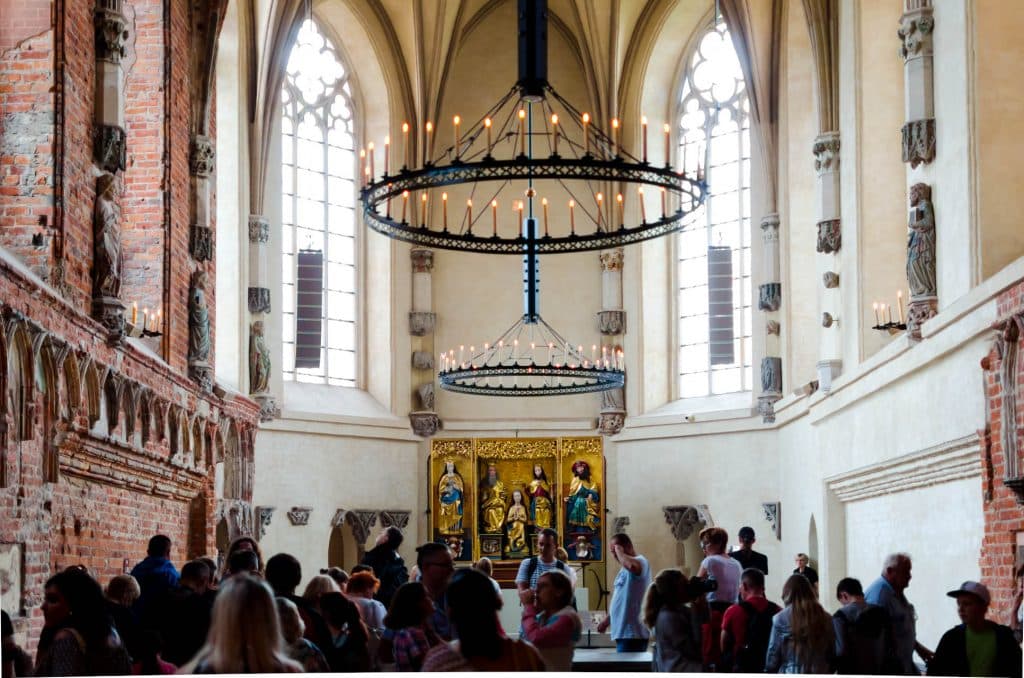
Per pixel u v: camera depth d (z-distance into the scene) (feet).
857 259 87.35
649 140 125.08
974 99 64.39
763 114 111.04
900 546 77.97
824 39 93.45
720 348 120.57
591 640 76.07
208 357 85.25
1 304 48.78
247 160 107.14
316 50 121.19
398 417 122.72
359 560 119.03
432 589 41.47
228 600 23.84
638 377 123.24
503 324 126.41
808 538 99.86
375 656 43.19
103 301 63.77
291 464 112.57
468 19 127.85
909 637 44.37
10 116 59.93
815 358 107.45
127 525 69.41
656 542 119.75
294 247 119.14
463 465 121.90
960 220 65.87
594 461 120.88
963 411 63.77
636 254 124.57
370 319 124.36
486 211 127.54
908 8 70.74
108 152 64.64
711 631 47.52
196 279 84.28
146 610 43.11
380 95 124.67
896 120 87.40
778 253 110.01
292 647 33.14
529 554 120.67
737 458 114.21
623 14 121.80
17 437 52.42
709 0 121.60
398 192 59.57
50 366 55.36
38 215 59.52
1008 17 64.49
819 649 38.75
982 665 39.52
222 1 85.81
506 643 26.76
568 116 127.34
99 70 65.21
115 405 64.69
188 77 84.89
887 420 78.07
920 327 70.03
